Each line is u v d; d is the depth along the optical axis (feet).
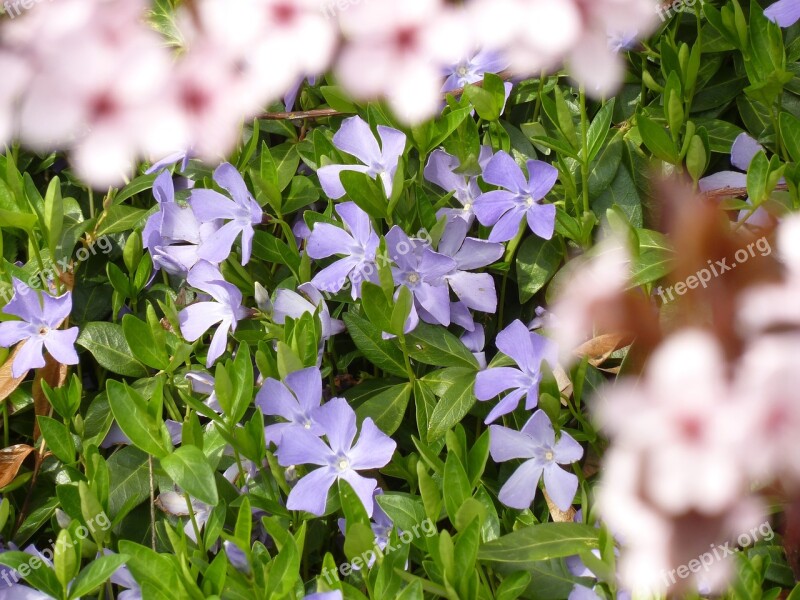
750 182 2.36
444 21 1.93
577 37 1.82
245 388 2.35
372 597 2.28
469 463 2.31
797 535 1.35
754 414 1.21
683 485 1.24
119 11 1.76
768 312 1.24
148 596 2.25
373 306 2.39
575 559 2.31
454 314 2.46
